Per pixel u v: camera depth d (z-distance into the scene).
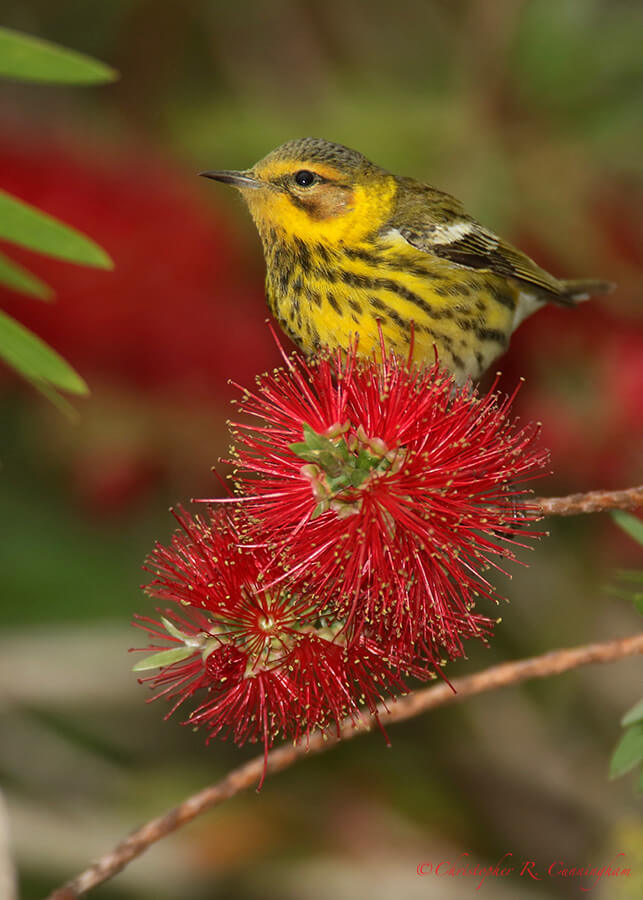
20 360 7.07
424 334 9.12
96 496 12.40
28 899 10.94
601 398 12.39
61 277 11.81
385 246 9.02
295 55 14.52
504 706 13.25
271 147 12.53
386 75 14.18
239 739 6.64
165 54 14.60
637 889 8.67
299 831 12.08
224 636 6.62
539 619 13.33
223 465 12.50
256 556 6.65
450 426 6.83
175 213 12.20
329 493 6.59
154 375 12.23
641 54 12.58
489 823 13.05
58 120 14.14
